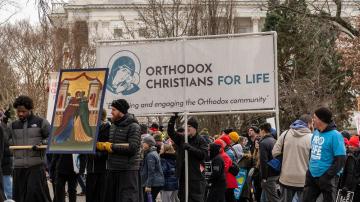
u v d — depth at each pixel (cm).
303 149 1375
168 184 1794
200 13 4478
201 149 1418
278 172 1435
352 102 4325
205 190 1549
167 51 1495
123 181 1242
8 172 1560
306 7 3281
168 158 1800
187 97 1488
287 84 4628
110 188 1253
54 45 4266
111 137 1259
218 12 4588
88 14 7825
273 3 3316
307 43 3184
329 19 3108
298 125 1389
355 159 1306
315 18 3103
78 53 4203
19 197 1328
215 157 1528
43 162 1337
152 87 1500
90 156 1365
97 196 1368
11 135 1350
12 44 4778
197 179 1415
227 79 1474
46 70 4494
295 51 4741
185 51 1487
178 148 1434
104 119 1370
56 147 1246
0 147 1172
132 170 1247
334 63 3819
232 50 1473
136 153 1252
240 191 1786
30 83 4625
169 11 4791
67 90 1259
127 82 1512
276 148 1406
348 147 1533
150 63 1502
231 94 1473
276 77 1462
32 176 1320
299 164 1377
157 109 1498
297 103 4469
